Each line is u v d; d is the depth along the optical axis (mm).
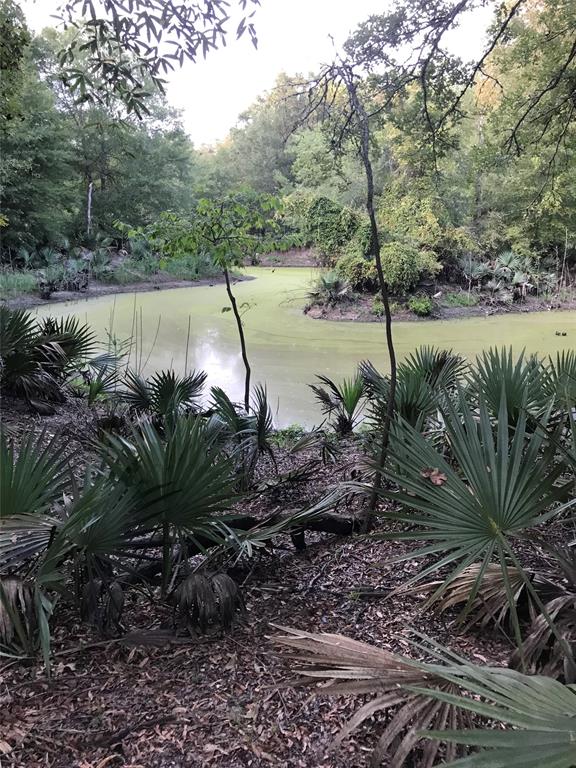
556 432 1908
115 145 24938
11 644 2053
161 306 17703
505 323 16250
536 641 1809
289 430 6340
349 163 17219
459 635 2172
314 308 17141
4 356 5746
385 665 1565
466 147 18266
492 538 1820
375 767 1415
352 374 9578
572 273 22703
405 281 16922
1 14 7320
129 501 2057
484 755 953
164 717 1775
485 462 1902
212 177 36344
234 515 2305
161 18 2850
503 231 20812
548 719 1061
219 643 2180
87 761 1607
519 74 9648
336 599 2557
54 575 2002
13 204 21078
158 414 4828
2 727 1722
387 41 3633
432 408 3635
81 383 7645
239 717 1771
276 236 6176
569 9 7324
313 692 1494
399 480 1997
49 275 20094
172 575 2627
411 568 2814
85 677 1963
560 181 14602
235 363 10352
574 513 2691
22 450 2266
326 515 3297
